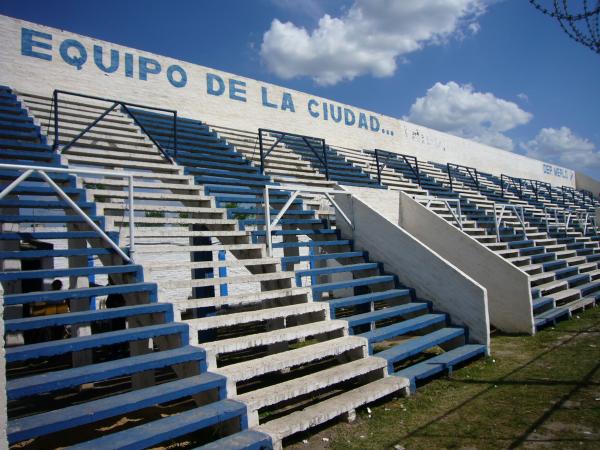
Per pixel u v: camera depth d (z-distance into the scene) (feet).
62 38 38.17
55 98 23.98
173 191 25.08
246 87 51.39
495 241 39.01
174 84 45.01
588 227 67.05
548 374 17.08
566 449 11.16
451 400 14.99
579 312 30.45
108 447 9.26
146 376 15.35
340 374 14.42
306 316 18.66
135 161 27.76
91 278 35.01
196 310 22.84
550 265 36.35
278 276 19.01
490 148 96.94
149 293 14.78
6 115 26.99
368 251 25.68
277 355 14.64
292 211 27.17
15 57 35.60
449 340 21.17
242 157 39.17
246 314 15.35
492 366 18.67
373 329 18.79
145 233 18.98
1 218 15.14
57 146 23.63
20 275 12.98
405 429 12.84
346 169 48.93
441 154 82.38
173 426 10.32
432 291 22.44
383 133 69.92
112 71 40.86
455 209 45.70
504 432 12.30
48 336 27.43
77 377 10.38
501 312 25.85
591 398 14.33
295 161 43.37
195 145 37.42
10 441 8.64
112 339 11.98
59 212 33.04
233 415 11.42
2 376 7.69
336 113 62.23
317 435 12.65
